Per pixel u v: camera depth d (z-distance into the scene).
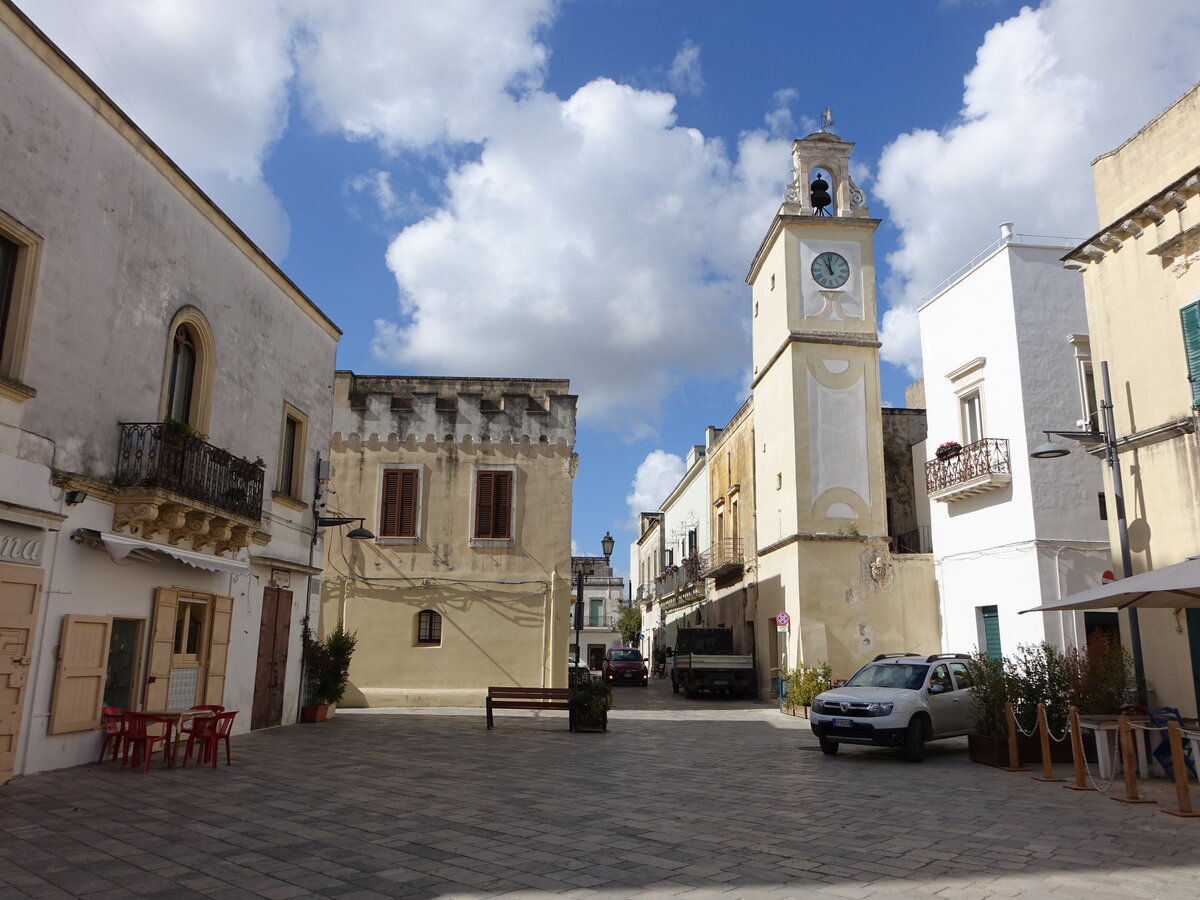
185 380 13.33
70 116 10.39
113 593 11.16
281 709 16.75
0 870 6.08
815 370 25.34
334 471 23.53
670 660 43.59
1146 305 13.34
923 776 11.64
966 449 21.12
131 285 11.58
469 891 5.77
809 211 26.81
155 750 11.82
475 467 23.86
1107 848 7.29
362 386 26.88
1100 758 10.97
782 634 24.92
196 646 13.55
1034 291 20.12
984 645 21.14
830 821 8.31
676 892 5.83
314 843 6.99
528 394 26.48
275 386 16.27
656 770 11.71
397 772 10.88
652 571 55.34
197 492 11.99
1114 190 14.26
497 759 12.45
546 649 23.05
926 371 23.86
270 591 16.20
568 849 6.96
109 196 11.12
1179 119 12.98
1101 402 14.16
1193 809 9.07
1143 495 13.33
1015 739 12.33
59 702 10.09
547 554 23.55
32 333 9.69
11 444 9.37
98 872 6.06
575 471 24.05
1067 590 18.84
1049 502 19.17
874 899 5.74
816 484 24.59
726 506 34.44
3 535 9.26
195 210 13.26
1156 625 12.91
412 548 23.28
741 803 9.25
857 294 26.09
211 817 7.88
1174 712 11.45
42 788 9.01
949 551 22.59
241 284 14.84
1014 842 7.48
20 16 9.45
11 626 9.31
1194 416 12.27
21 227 9.56
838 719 13.59
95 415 10.78
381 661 22.61
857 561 24.08
